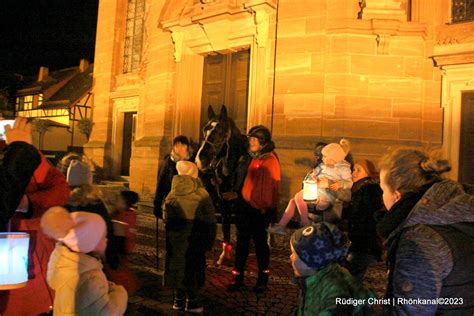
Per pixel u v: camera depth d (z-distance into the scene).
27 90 35.25
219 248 8.23
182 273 4.70
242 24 11.17
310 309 2.12
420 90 9.62
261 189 5.47
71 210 3.43
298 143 9.72
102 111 18.06
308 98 9.84
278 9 10.32
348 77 9.63
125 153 17.52
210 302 5.25
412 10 9.86
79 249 2.50
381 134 9.56
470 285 1.85
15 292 2.83
